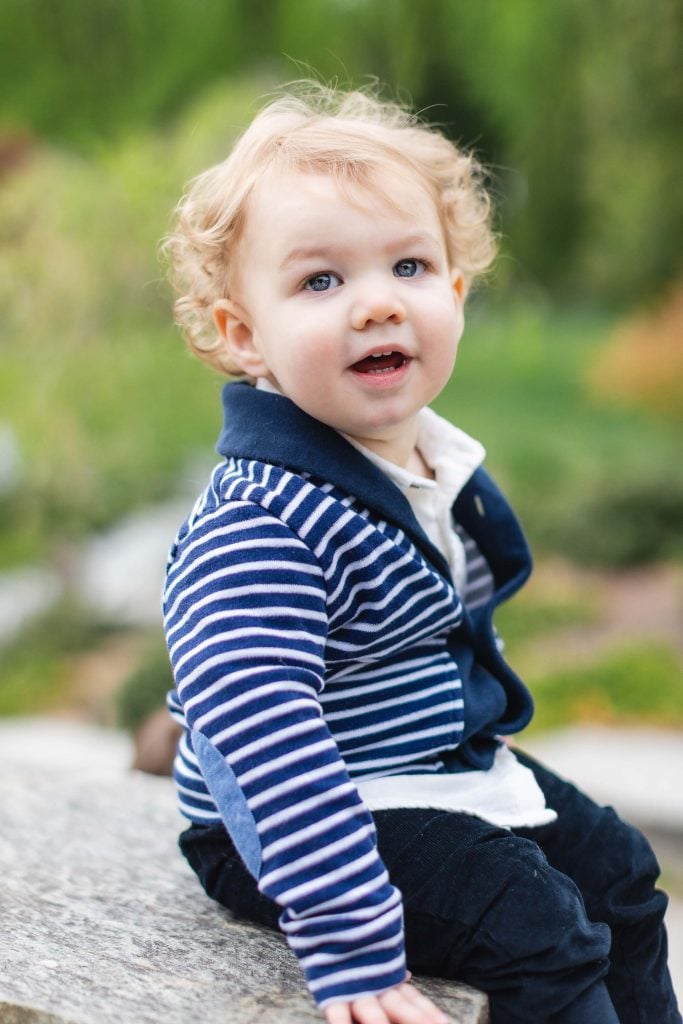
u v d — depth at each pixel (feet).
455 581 4.90
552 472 31.04
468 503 5.12
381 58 48.52
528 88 43.83
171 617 4.09
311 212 4.41
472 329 49.42
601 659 19.06
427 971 4.15
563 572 25.12
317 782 3.72
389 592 4.29
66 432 27.02
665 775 13.48
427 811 4.29
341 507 4.26
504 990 3.96
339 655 4.33
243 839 3.74
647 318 37.96
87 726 18.30
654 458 30.96
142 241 24.40
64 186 24.80
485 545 5.15
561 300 51.67
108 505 27.25
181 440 27.94
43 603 24.48
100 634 23.24
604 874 4.75
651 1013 4.59
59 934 4.51
